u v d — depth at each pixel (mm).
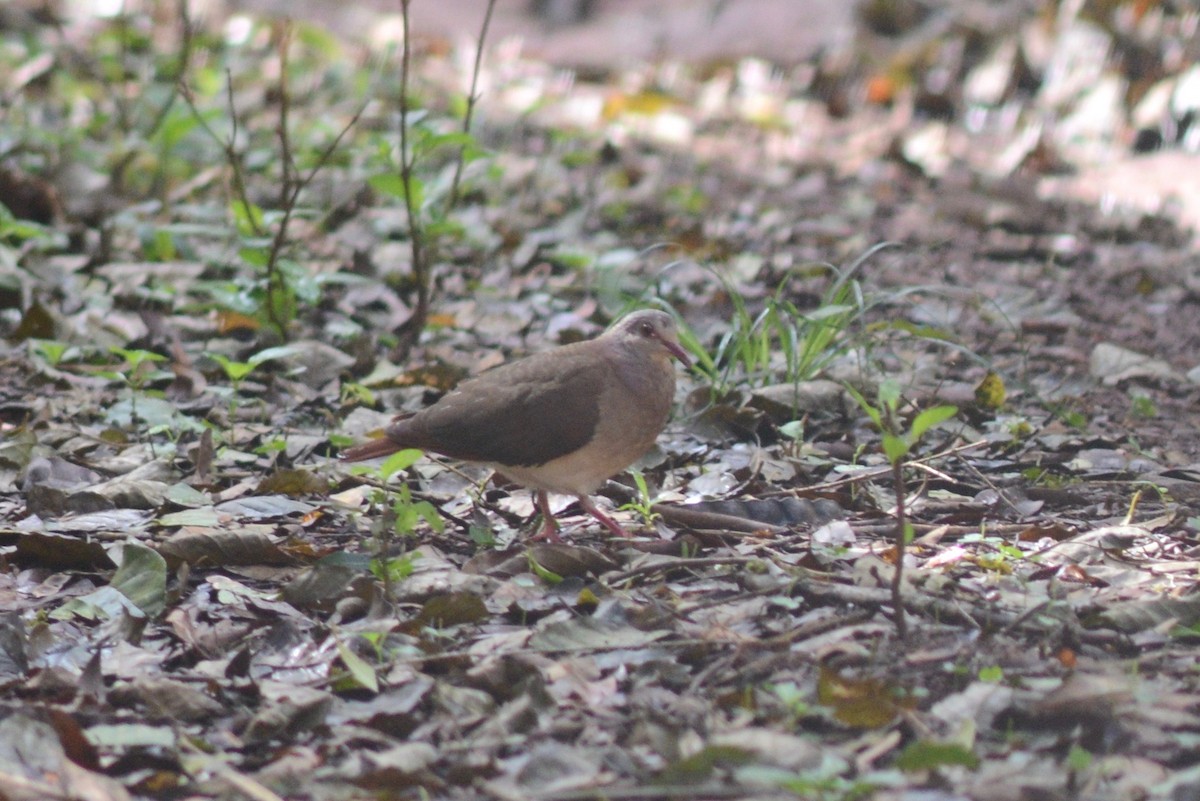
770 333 14203
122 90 21250
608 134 23016
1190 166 22266
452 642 7703
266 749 6672
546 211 19156
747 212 19547
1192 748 6195
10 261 14422
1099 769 6023
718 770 6043
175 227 15070
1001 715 6520
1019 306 15859
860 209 20031
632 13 30172
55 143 18984
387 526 8836
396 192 13492
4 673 7410
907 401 11781
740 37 28391
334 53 26703
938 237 18906
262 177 19234
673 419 11727
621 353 9203
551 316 14875
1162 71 24109
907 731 6445
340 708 6938
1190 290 16719
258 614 8094
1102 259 18156
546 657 7297
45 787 6113
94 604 8102
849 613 7695
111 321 13578
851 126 25234
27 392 12273
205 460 10398
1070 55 25172
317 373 12797
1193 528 9211
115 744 6539
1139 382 13445
